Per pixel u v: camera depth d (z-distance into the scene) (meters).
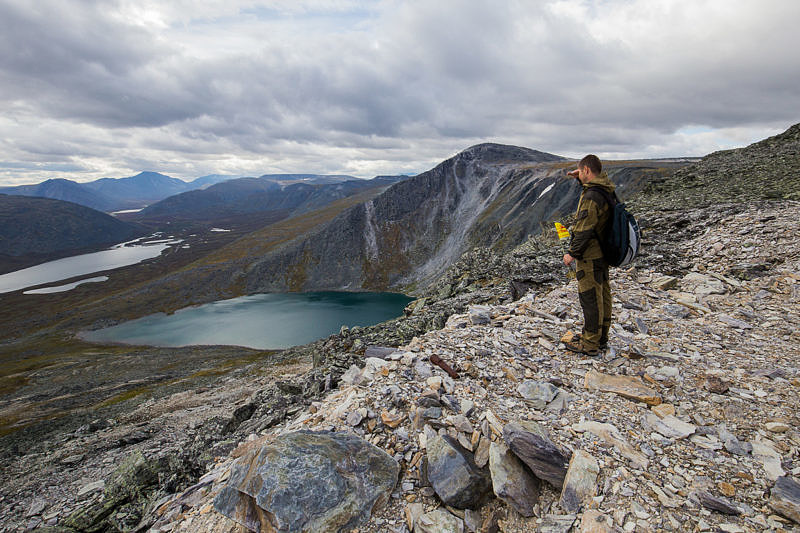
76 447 34.50
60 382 95.38
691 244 13.80
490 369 6.71
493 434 4.96
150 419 44.88
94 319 188.88
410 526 4.19
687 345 7.12
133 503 12.32
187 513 5.86
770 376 5.76
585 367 6.62
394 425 5.49
